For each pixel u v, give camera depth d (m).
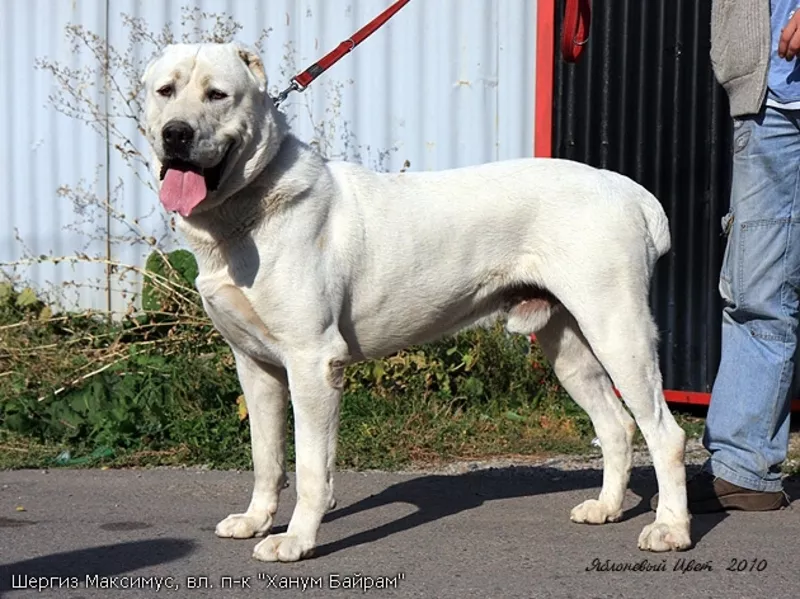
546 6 6.96
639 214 4.46
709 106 6.63
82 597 3.75
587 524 4.67
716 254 6.69
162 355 6.97
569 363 4.77
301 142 4.30
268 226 4.08
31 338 7.42
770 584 3.88
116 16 7.97
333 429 4.18
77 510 4.88
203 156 3.95
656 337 4.43
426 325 4.53
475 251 4.46
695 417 6.93
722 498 4.83
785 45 4.39
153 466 5.77
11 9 8.12
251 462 5.73
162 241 7.94
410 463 5.84
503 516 4.80
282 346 4.14
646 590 3.82
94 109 8.02
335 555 4.22
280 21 7.74
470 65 7.45
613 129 6.85
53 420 6.26
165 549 4.28
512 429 6.45
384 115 7.62
